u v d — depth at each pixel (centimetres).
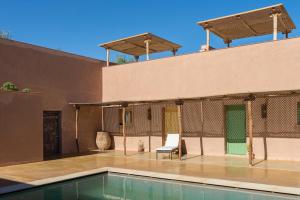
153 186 998
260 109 1387
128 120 1812
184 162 1312
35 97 1430
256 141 1391
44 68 1606
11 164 1312
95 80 1891
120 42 1869
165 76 1661
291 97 1317
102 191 959
